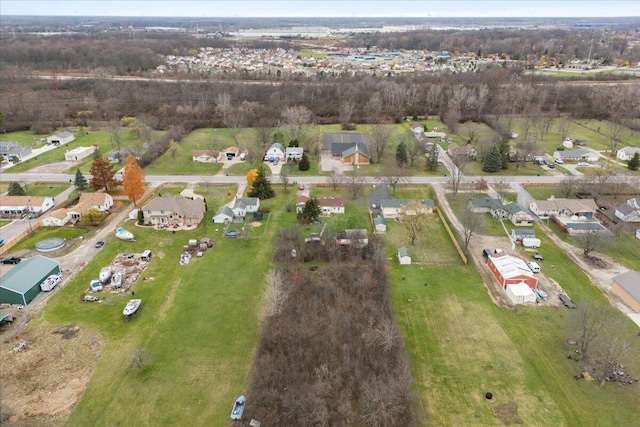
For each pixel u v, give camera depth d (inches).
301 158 4702.3
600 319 2144.4
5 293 2407.7
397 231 3312.0
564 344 2185.0
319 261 2881.4
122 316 2359.7
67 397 1868.8
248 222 3422.7
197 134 5728.3
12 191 3713.1
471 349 2158.0
